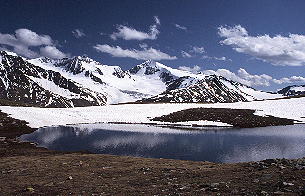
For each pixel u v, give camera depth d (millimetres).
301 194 15930
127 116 119688
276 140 63844
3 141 64375
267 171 22766
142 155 49562
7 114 104500
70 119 112312
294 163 24484
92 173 28078
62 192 21172
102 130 86188
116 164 33531
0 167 33219
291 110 113000
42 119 105375
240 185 19516
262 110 115688
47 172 29375
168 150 53844
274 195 16391
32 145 60062
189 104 143000
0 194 21422
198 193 18359
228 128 90125
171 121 105500
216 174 24266
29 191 21828
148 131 83312
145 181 23609
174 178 23891
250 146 56719
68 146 59500
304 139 64562
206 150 53406
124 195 19531
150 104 147750
